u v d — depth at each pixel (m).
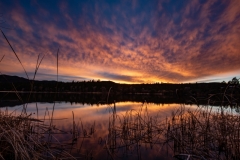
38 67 3.85
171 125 8.26
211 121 7.20
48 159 3.71
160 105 21.45
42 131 6.26
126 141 6.10
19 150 2.84
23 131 3.68
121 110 15.45
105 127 8.06
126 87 103.38
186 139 6.06
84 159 4.34
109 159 4.41
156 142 6.06
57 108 16.97
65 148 4.98
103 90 98.12
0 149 3.55
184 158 4.43
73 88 110.12
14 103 19.38
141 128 7.70
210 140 5.23
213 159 4.19
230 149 4.45
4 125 3.58
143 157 4.63
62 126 7.97
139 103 26.66
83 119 10.29
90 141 5.87
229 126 4.90
